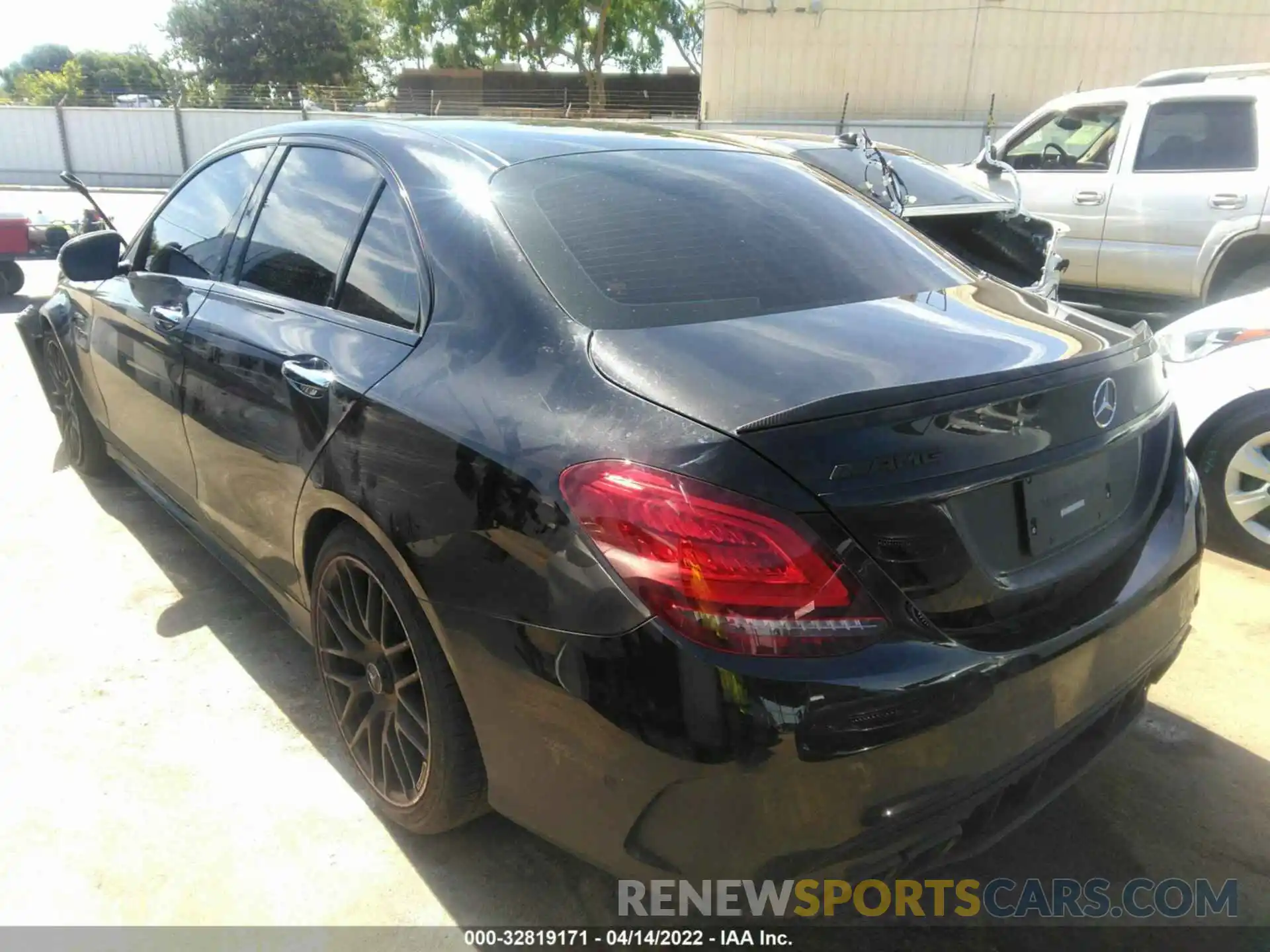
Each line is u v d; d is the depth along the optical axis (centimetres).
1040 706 177
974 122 2183
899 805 162
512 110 2580
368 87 4178
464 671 186
